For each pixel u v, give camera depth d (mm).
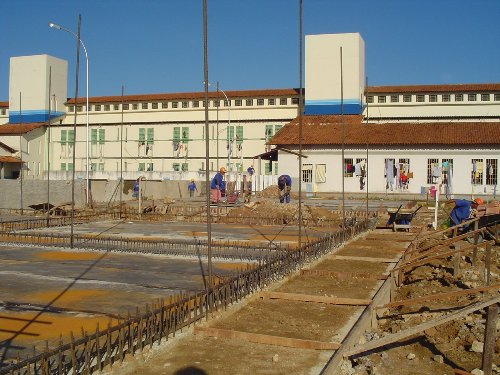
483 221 17188
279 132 54938
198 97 67125
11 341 7488
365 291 11227
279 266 12000
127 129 69125
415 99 60188
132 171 63594
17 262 14195
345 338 7984
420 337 8789
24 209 32125
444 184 47438
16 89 71625
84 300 9961
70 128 70062
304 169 51031
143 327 7246
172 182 49781
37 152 68312
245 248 16375
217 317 8758
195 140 66938
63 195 35969
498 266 14047
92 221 26469
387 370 7516
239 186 50219
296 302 10297
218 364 6945
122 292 10648
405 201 41750
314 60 60500
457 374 7340
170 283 11547
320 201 41250
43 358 5668
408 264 13047
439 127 50281
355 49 59562
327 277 12750
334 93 60000
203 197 48875
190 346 7562
